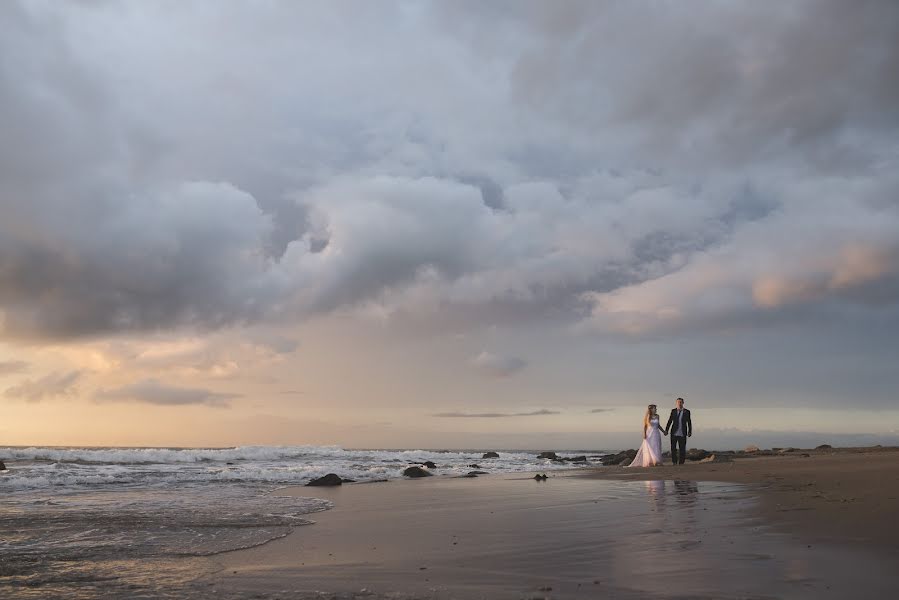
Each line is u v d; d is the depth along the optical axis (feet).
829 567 15.51
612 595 13.69
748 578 14.70
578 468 80.69
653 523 24.30
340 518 29.81
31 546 21.83
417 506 34.88
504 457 134.00
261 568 17.88
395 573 16.84
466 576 16.26
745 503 28.43
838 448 103.19
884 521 21.66
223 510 33.37
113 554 20.30
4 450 84.02
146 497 41.19
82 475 56.34
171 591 15.02
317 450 120.67
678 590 13.85
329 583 15.71
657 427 67.87
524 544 20.89
